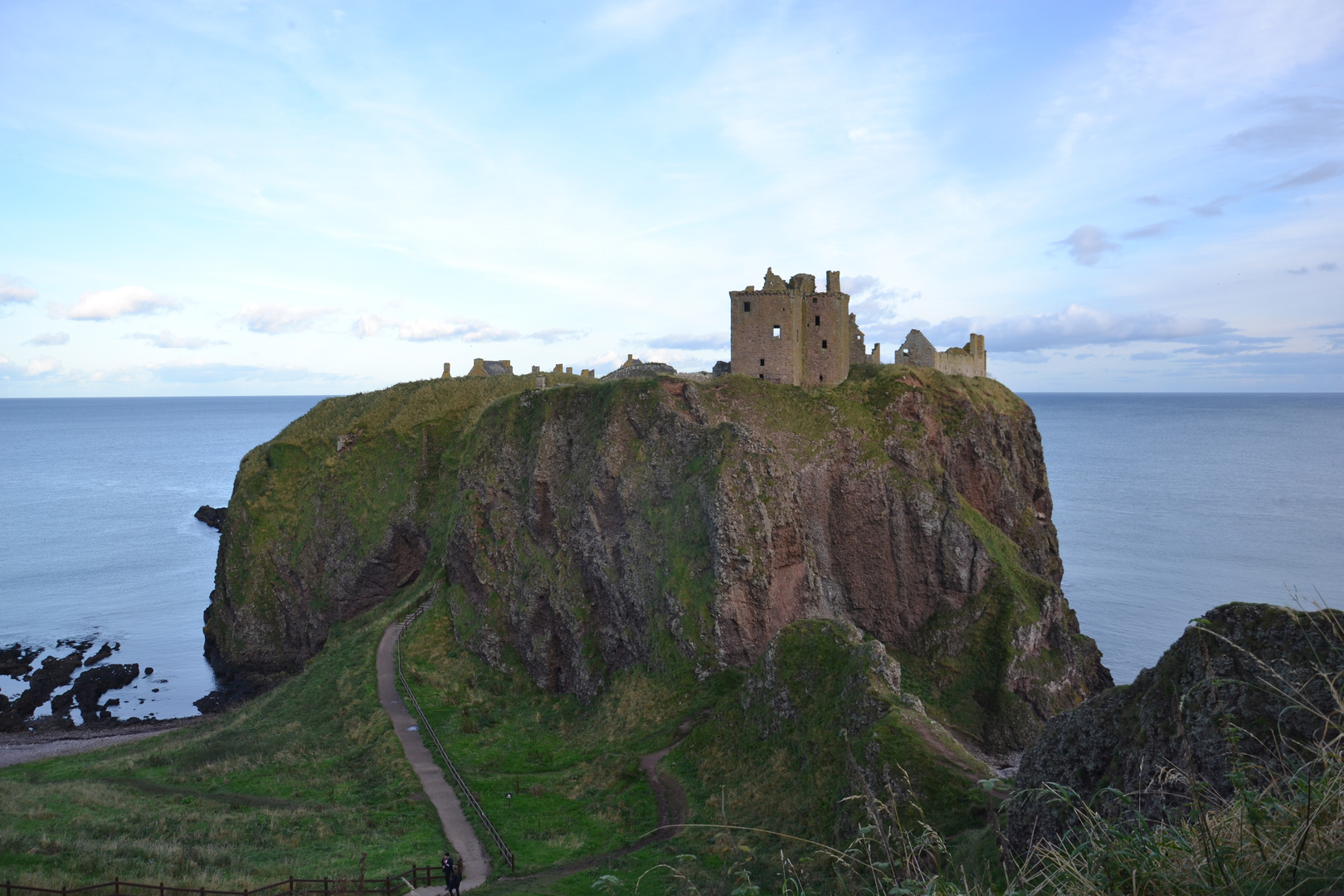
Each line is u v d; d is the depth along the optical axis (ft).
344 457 326.85
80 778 169.07
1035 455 310.24
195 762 177.27
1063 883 27.40
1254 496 602.03
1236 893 22.13
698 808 130.21
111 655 319.27
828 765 119.75
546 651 216.95
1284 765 28.89
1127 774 65.10
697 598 189.88
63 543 525.75
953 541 237.66
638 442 227.81
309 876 105.60
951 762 104.53
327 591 308.60
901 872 65.98
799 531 207.41
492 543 248.11
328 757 177.27
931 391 269.44
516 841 124.77
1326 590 346.13
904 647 237.66
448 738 180.96
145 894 93.09
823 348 268.21
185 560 477.77
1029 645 229.45
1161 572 382.83
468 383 352.69
